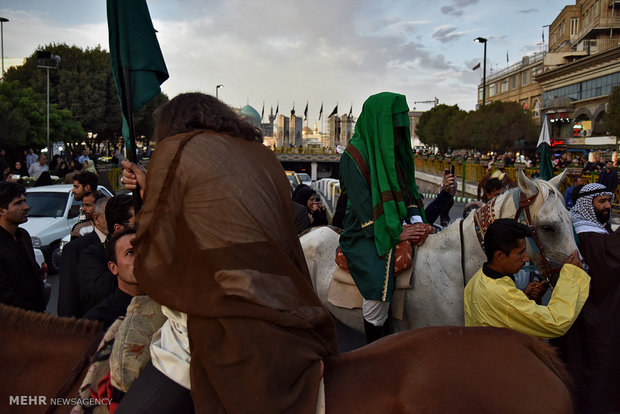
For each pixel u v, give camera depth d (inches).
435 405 72.2
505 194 128.7
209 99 75.6
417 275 132.8
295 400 67.2
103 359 76.3
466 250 130.6
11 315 86.3
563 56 2180.1
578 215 145.5
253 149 72.8
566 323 103.7
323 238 160.4
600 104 1646.2
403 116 134.7
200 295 65.2
